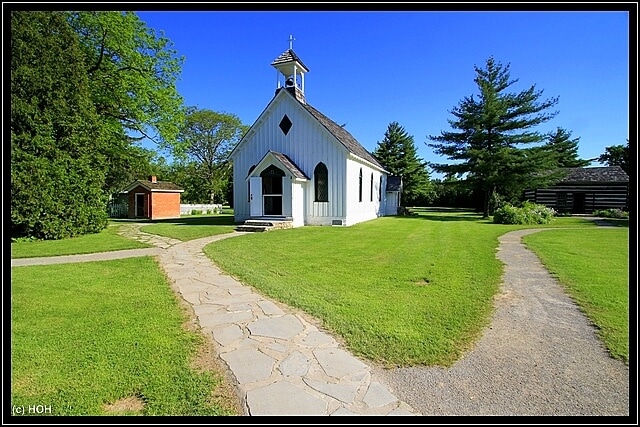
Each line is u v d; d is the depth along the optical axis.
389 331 3.64
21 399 2.43
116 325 3.83
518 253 8.51
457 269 6.65
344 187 16.09
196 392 2.53
